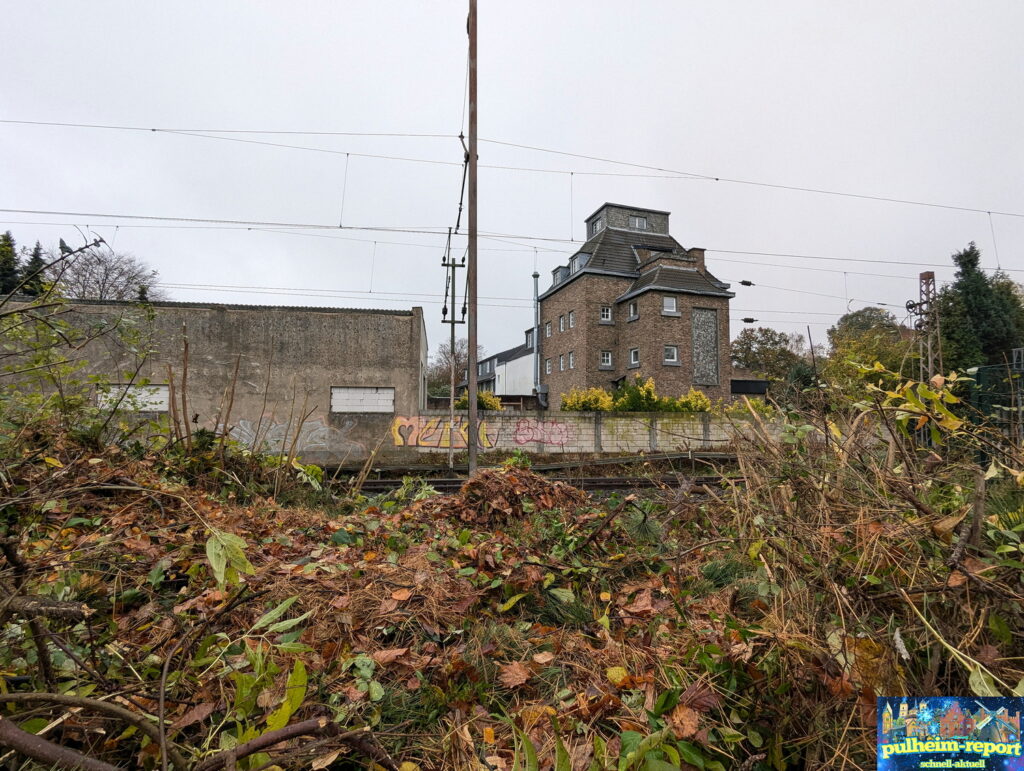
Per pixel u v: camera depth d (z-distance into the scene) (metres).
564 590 3.23
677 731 1.67
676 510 4.45
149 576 2.84
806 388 2.92
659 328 28.44
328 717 1.86
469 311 11.95
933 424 2.21
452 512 5.20
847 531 2.00
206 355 14.59
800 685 1.75
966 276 22.84
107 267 25.77
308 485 6.72
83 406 5.52
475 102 11.93
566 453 16.61
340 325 15.61
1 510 2.47
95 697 1.74
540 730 1.95
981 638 1.64
